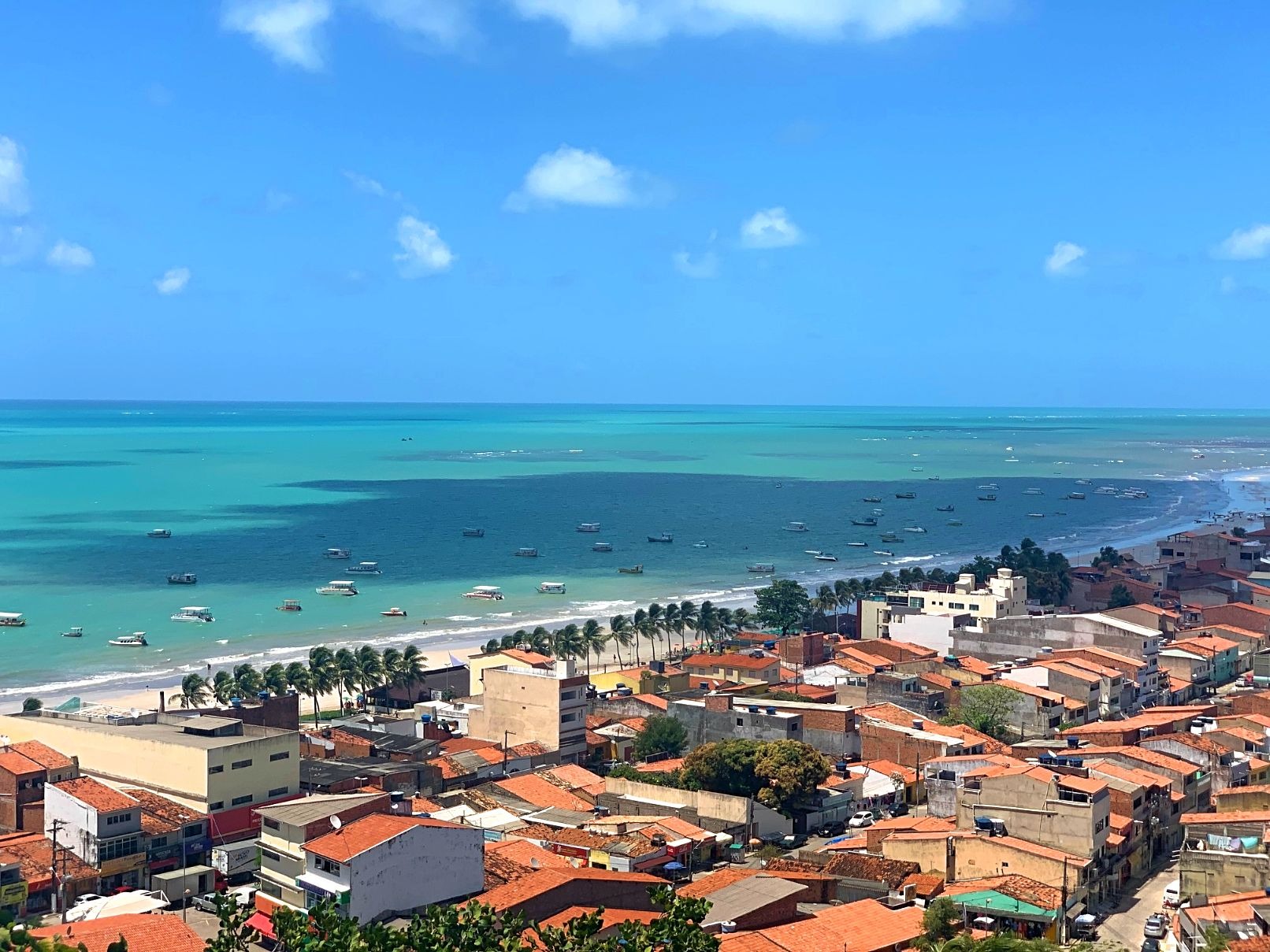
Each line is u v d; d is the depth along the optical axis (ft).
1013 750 603.26
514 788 566.77
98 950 348.18
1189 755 596.29
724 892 412.36
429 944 277.85
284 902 425.28
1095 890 473.67
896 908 431.43
